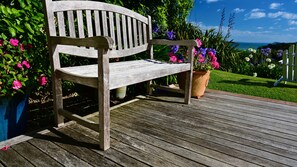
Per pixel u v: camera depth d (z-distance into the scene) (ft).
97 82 4.72
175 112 7.50
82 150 4.91
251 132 6.10
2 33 5.45
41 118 7.58
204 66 9.05
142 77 5.95
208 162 4.60
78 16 6.55
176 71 7.39
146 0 11.94
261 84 12.89
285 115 7.50
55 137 5.45
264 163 4.64
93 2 6.94
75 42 4.93
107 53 4.54
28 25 5.96
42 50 6.63
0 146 4.90
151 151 4.96
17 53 5.71
